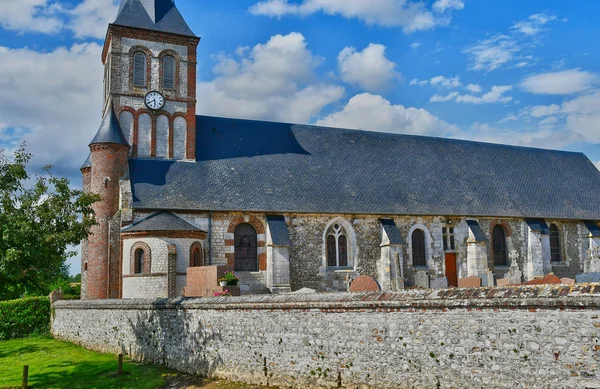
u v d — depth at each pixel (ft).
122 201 112.78
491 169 157.38
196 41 132.67
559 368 40.78
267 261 118.32
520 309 43.39
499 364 44.21
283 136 144.05
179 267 107.86
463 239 138.10
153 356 79.51
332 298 57.57
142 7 131.54
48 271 71.97
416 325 50.21
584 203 156.25
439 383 47.98
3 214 68.54
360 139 151.94
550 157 171.12
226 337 68.44
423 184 143.13
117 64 125.18
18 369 79.97
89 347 93.09
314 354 58.54
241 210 118.52
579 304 39.86
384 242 128.16
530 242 143.43
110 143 118.62
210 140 134.82
